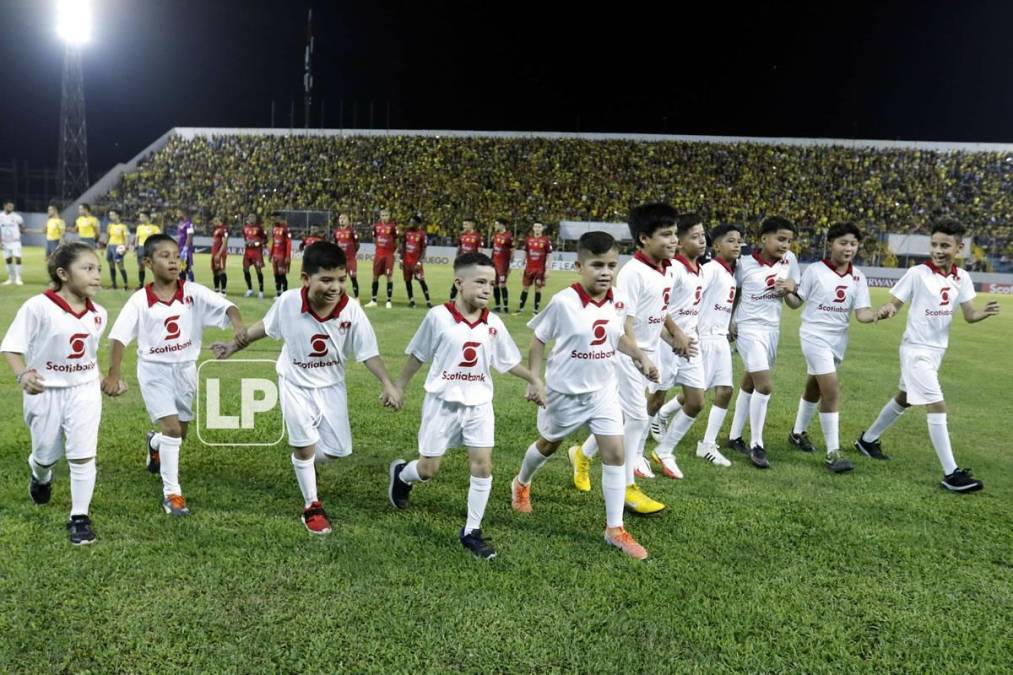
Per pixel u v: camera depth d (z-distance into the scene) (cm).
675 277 489
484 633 282
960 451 573
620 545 363
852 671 269
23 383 343
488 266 364
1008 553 375
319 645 270
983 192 3177
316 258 361
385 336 1045
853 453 563
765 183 3353
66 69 3638
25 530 360
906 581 340
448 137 3719
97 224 1642
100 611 289
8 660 257
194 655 262
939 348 510
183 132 3828
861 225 3108
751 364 533
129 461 475
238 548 348
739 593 322
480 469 362
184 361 412
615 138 3678
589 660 267
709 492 462
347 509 407
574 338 374
